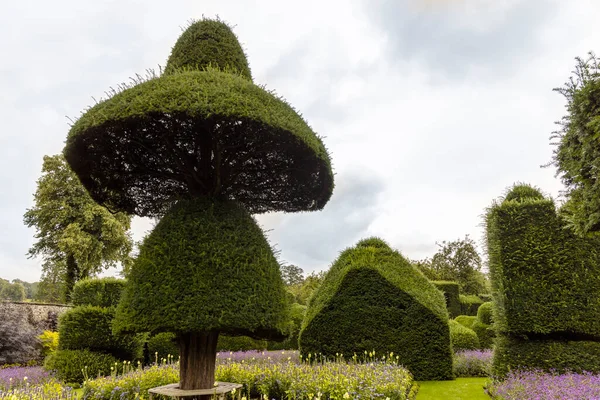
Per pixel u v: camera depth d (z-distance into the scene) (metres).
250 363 6.82
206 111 3.30
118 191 4.65
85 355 7.48
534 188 7.48
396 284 7.54
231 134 3.77
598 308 6.11
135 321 3.37
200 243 3.61
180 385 3.65
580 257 6.34
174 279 3.43
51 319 14.01
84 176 4.31
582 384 4.63
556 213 6.59
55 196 19.22
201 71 4.27
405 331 7.24
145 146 3.91
